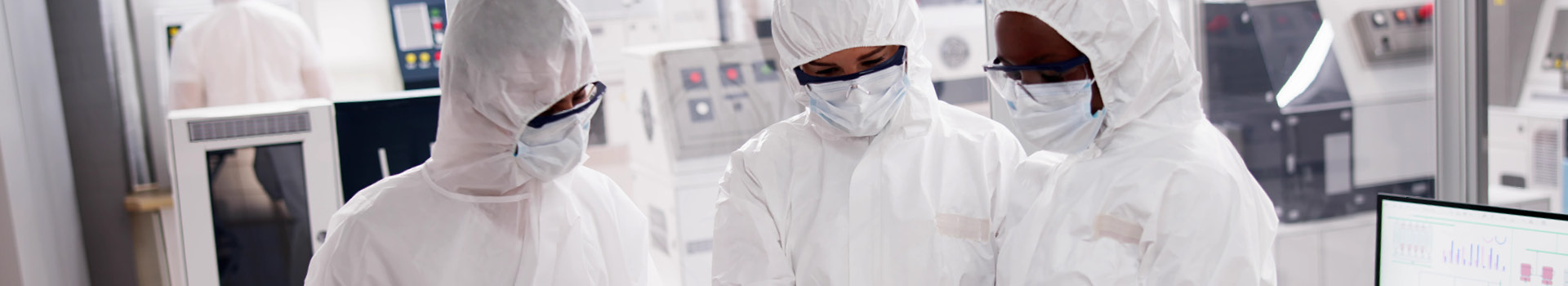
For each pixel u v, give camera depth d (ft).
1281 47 7.86
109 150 7.88
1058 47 3.35
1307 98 7.97
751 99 7.44
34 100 6.89
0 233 6.19
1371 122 8.07
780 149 4.33
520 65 3.59
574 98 3.89
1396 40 8.03
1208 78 7.71
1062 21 3.30
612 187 4.37
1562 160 7.96
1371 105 8.05
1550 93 8.10
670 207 7.33
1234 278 3.13
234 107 6.98
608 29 8.27
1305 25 7.89
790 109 7.54
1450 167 7.06
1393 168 8.14
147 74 8.33
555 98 3.69
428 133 7.34
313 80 8.45
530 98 3.64
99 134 7.83
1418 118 8.09
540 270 3.87
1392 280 4.44
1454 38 6.87
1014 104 3.54
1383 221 4.47
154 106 8.38
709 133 7.30
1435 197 7.29
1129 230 3.34
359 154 7.16
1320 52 7.94
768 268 4.13
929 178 4.17
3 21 6.38
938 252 4.03
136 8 8.20
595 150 8.44
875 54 4.08
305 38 8.42
